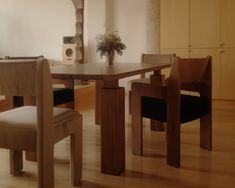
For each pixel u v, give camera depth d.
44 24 6.68
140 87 2.34
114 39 3.03
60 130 1.63
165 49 5.16
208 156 2.38
